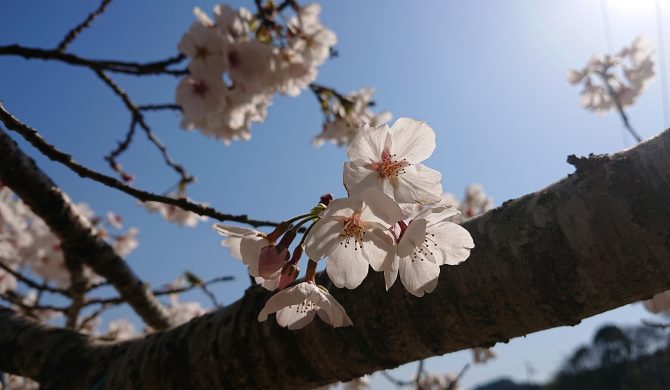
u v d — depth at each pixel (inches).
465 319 5.8
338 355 6.5
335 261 5.9
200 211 6.9
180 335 7.8
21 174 9.7
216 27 12.7
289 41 14.9
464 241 5.6
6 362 9.6
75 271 13.5
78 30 10.3
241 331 7.1
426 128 5.8
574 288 5.3
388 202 5.0
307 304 6.2
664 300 13.5
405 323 6.1
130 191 6.8
